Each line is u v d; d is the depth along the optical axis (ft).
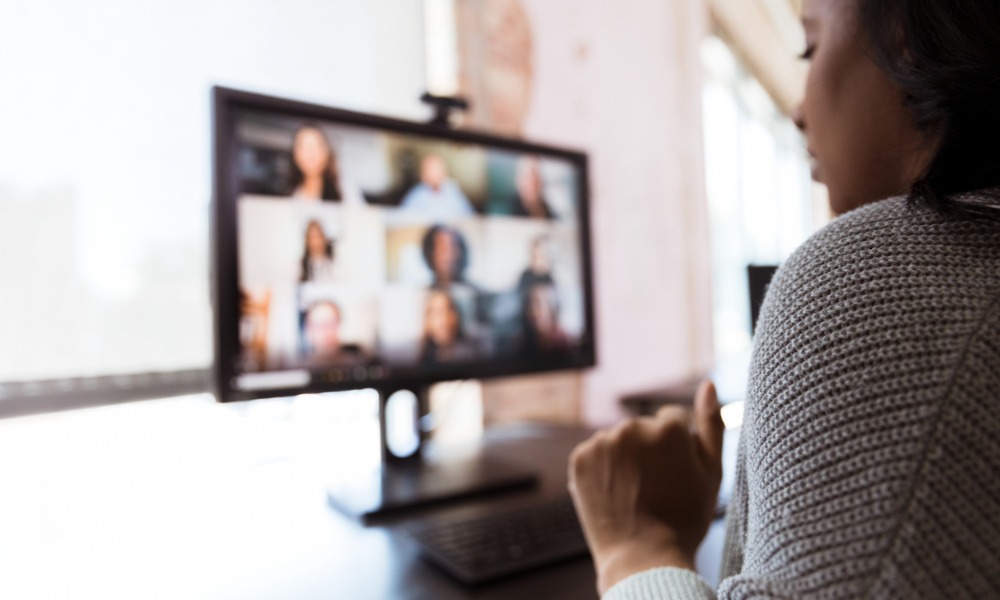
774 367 0.91
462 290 2.86
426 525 2.07
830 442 0.80
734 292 9.02
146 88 3.03
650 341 5.83
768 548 0.83
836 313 0.86
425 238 2.75
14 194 2.65
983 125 0.99
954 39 0.96
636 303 5.62
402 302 2.68
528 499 2.50
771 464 0.86
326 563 1.86
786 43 10.58
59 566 1.82
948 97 0.98
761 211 11.25
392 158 2.66
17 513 2.22
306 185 2.44
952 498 0.72
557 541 1.94
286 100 2.37
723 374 5.03
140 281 3.01
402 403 3.34
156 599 1.61
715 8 8.51
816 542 0.77
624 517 1.48
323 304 2.47
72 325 2.81
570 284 3.25
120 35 2.95
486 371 2.92
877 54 1.06
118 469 2.66
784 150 12.63
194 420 3.05
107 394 2.88
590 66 5.21
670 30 6.64
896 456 0.75
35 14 2.70
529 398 4.38
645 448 1.54
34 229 2.70
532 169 3.10
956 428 0.74
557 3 4.86
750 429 0.95
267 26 3.44
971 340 0.78
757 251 10.35
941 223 0.90
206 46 3.22
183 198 3.15
